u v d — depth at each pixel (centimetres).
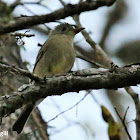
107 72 830
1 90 1097
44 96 827
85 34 1167
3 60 1186
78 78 826
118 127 856
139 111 898
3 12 991
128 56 1603
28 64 1180
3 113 774
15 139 1016
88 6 987
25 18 988
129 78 819
